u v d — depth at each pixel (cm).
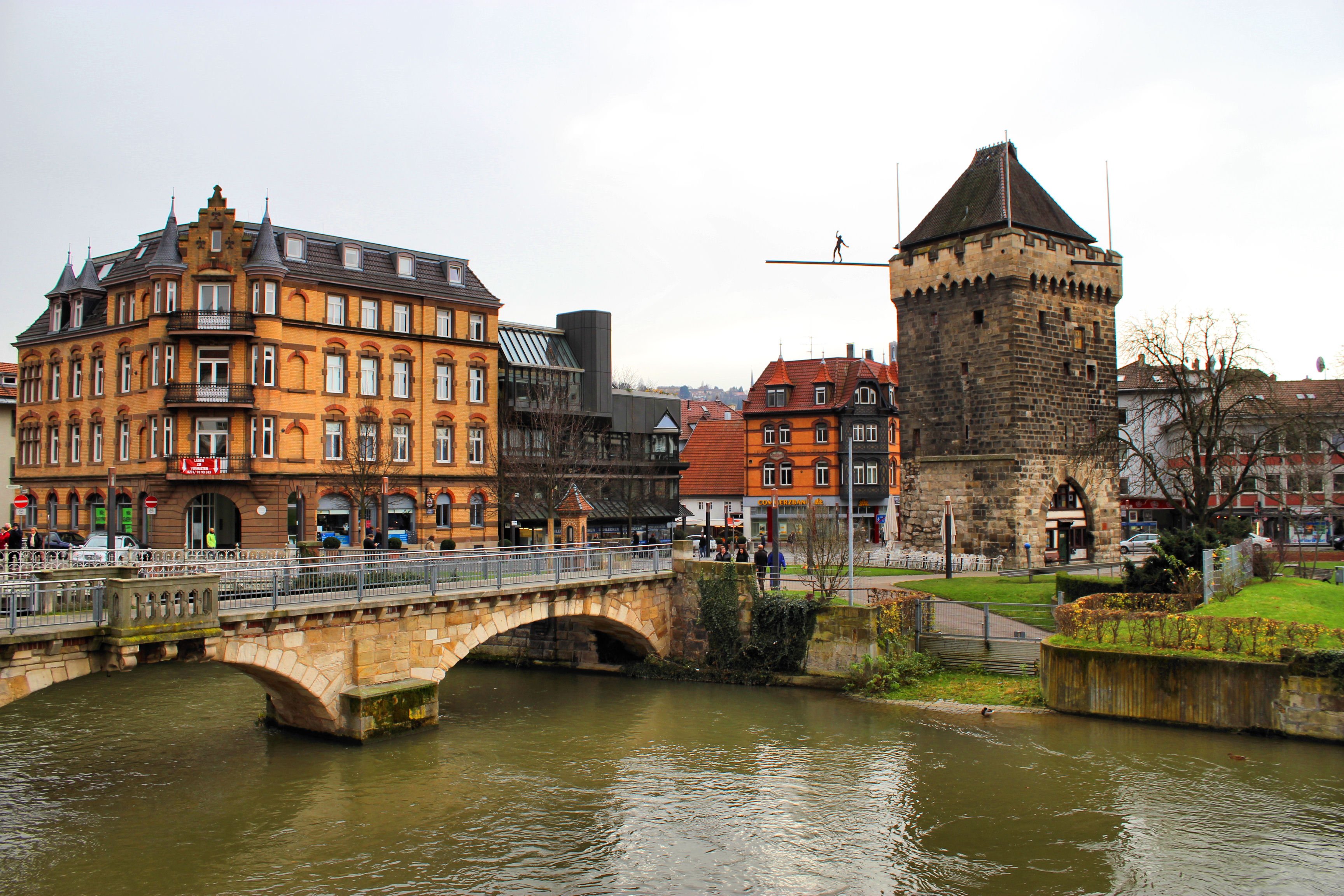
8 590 2072
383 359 5353
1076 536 5194
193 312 4781
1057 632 3550
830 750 2800
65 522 5634
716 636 3850
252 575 2625
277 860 2030
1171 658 2930
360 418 5238
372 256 5462
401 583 2917
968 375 5072
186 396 4772
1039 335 4991
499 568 3228
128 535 4288
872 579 4597
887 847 2119
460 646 3081
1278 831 2156
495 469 5769
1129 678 2989
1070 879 1955
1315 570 4491
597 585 3556
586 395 6494
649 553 4094
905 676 3519
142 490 5003
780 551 5219
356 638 2798
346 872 1981
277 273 4891
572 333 6581
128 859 2020
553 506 5362
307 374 5038
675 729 3047
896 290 5388
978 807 2328
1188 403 4409
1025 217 5069
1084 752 2717
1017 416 4872
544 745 2867
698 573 3919
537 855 2080
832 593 3753
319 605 2634
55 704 3262
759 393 7638
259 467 4834
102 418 5366
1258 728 2812
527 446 5981
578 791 2469
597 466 6212
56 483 5700
